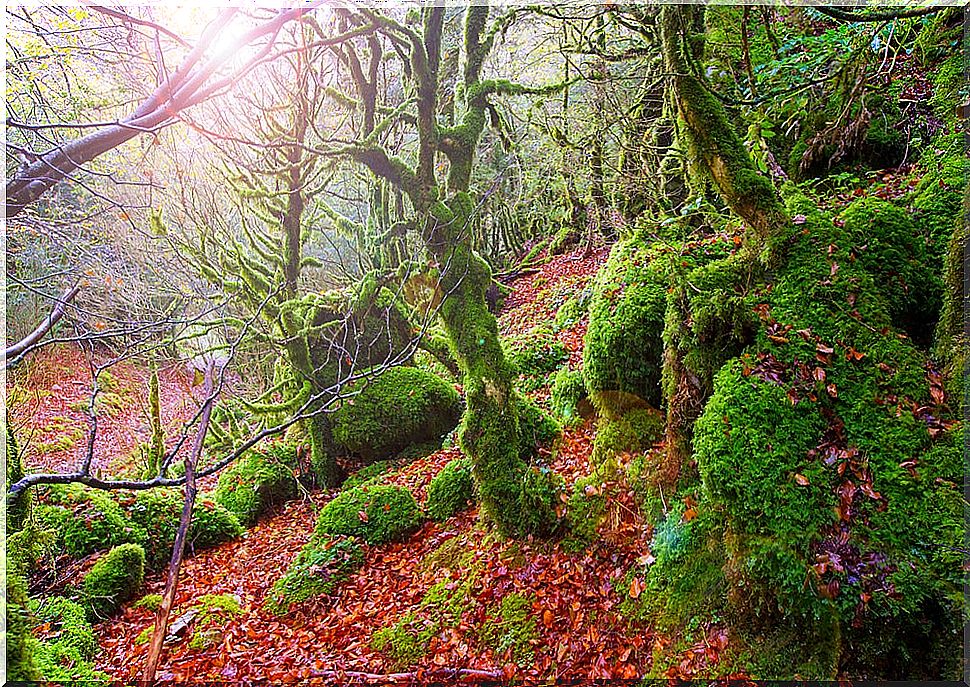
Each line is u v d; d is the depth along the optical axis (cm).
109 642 479
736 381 312
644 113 756
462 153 502
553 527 473
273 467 808
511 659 381
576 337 954
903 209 362
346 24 544
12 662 178
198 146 693
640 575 385
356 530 601
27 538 215
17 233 493
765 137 471
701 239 511
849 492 258
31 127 190
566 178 1060
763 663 268
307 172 716
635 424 458
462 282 506
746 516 276
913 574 230
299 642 463
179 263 841
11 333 709
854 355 300
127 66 431
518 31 872
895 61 395
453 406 870
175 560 147
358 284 743
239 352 719
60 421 847
